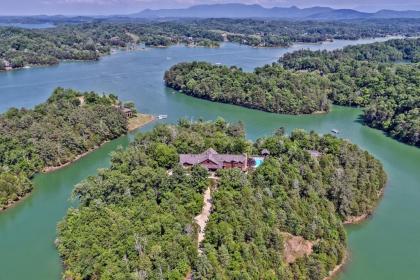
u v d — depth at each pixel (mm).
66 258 95688
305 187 113938
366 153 142875
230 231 89500
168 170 126062
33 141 155625
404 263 101688
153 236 89188
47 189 138000
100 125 179500
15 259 100875
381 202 128875
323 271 93250
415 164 160875
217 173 120875
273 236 93688
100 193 110188
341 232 104938
